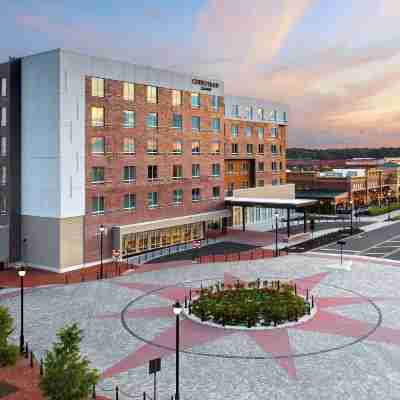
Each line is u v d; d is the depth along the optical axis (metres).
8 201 51.56
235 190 79.69
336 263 51.59
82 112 50.47
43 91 49.47
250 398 22.39
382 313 34.31
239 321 31.66
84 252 51.12
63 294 40.31
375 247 61.75
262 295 35.38
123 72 55.06
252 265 51.16
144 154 58.25
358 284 42.53
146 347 28.59
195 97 66.12
